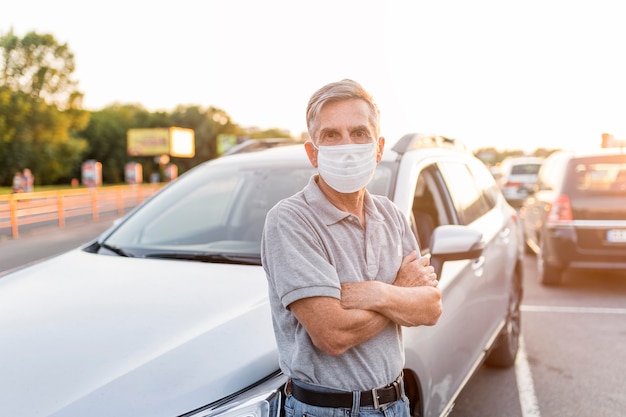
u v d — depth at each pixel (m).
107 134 92.56
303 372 1.55
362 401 1.55
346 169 1.55
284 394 1.76
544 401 3.76
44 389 1.67
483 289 3.45
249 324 1.97
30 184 31.06
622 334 5.11
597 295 6.54
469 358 3.15
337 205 1.64
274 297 1.60
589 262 6.48
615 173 6.46
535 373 4.25
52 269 2.72
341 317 1.47
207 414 1.64
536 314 5.80
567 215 6.55
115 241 3.09
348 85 1.59
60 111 72.75
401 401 1.65
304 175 3.31
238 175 3.43
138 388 1.67
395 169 2.93
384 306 1.52
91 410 1.61
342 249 1.56
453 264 3.04
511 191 16.58
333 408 1.54
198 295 2.24
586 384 4.02
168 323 2.01
